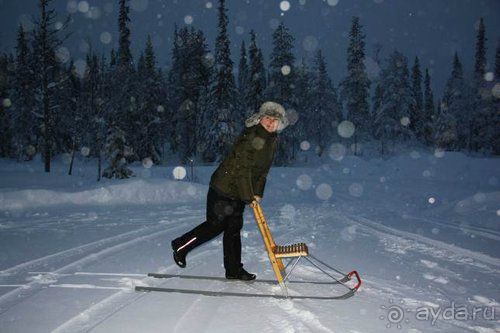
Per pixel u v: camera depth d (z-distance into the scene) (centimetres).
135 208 1008
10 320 288
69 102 3803
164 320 291
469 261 485
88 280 386
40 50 2175
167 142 5169
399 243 593
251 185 367
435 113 6825
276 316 302
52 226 714
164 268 435
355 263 470
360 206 1123
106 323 284
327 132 4762
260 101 3662
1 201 976
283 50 3938
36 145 3894
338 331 276
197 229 404
